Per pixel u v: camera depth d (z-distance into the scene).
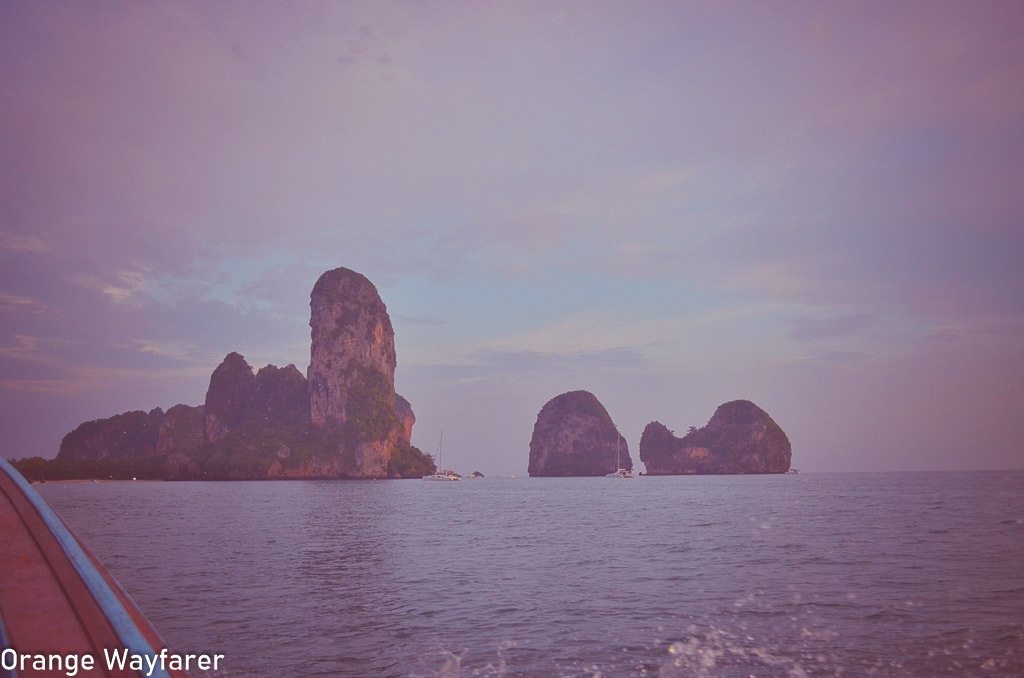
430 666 11.09
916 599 15.94
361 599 17.05
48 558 3.94
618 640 12.65
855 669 10.56
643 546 29.56
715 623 13.91
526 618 14.69
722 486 150.88
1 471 5.63
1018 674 10.21
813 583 18.52
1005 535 31.48
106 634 3.08
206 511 62.31
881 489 105.88
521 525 44.31
